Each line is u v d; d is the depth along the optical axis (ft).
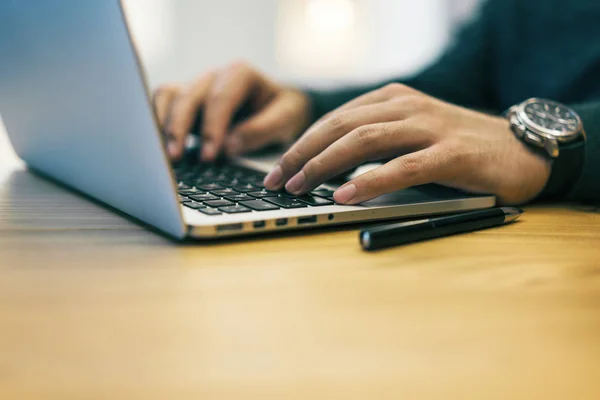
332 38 9.73
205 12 9.56
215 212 1.46
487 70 3.87
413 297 1.03
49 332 0.84
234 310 0.94
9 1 1.73
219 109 2.99
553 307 0.99
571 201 2.14
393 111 1.91
